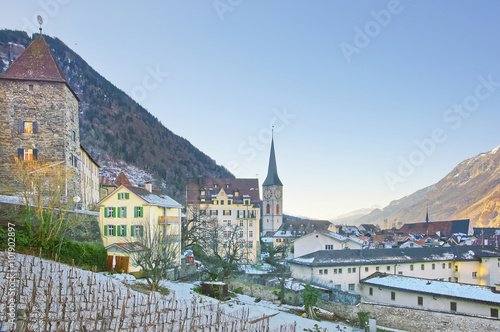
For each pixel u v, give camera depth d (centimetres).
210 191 10206
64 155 4441
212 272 5078
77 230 4081
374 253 6425
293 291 4706
